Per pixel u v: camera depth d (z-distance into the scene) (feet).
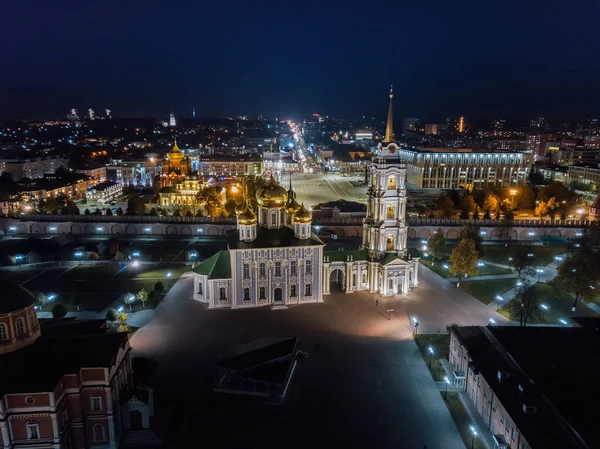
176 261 501.97
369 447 219.82
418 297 401.70
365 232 423.23
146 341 319.47
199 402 252.62
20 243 540.93
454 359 288.30
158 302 388.16
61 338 232.12
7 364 210.59
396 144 398.42
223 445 220.23
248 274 377.50
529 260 442.50
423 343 320.70
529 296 341.21
